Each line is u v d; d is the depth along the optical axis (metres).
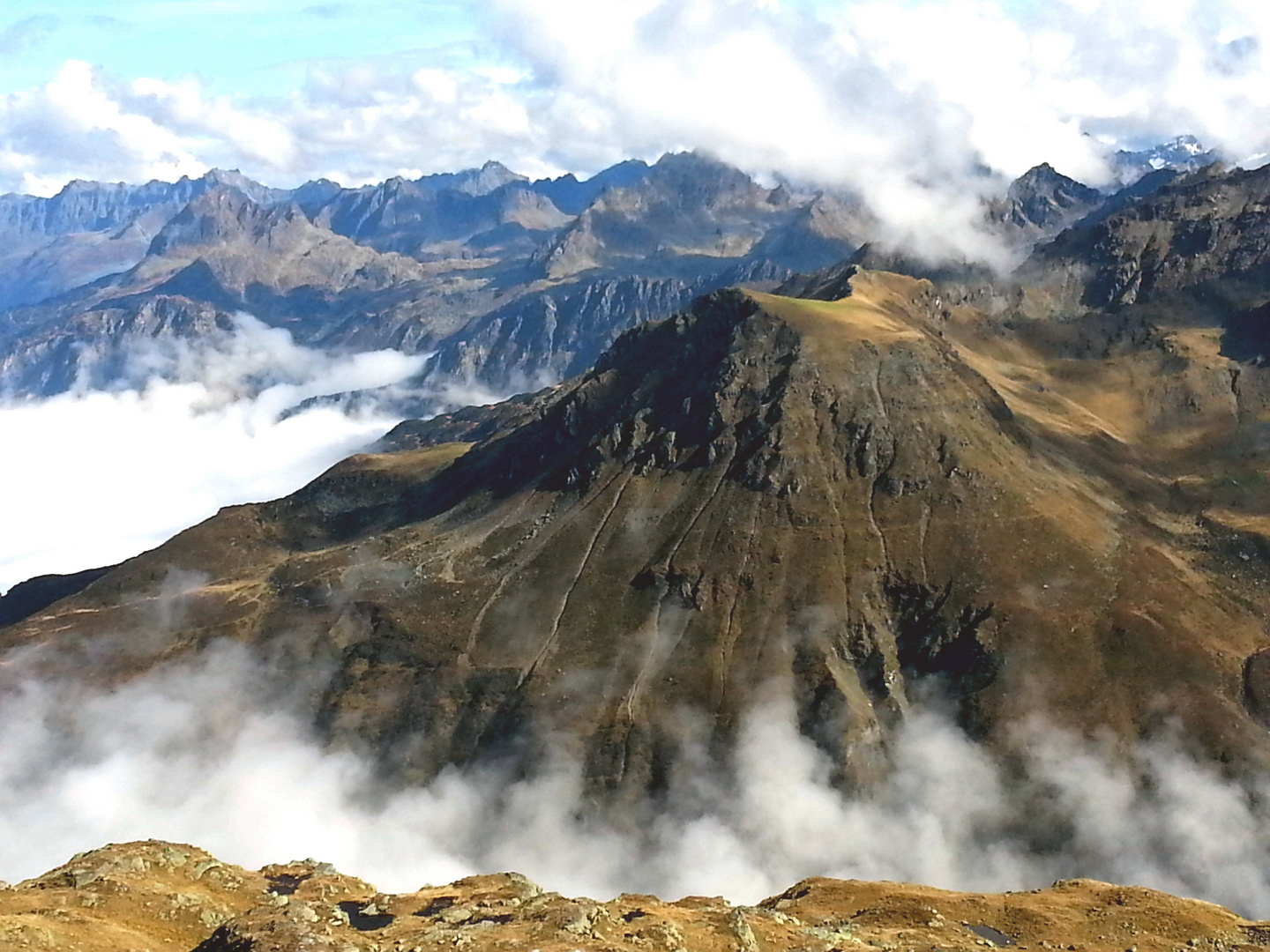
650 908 109.94
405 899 112.31
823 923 116.19
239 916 94.25
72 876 105.31
